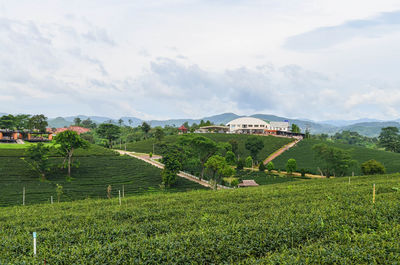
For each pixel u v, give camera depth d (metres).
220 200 31.22
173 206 28.81
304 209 22.17
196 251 14.06
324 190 33.31
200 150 81.31
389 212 19.08
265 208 24.94
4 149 85.44
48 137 129.38
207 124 196.62
